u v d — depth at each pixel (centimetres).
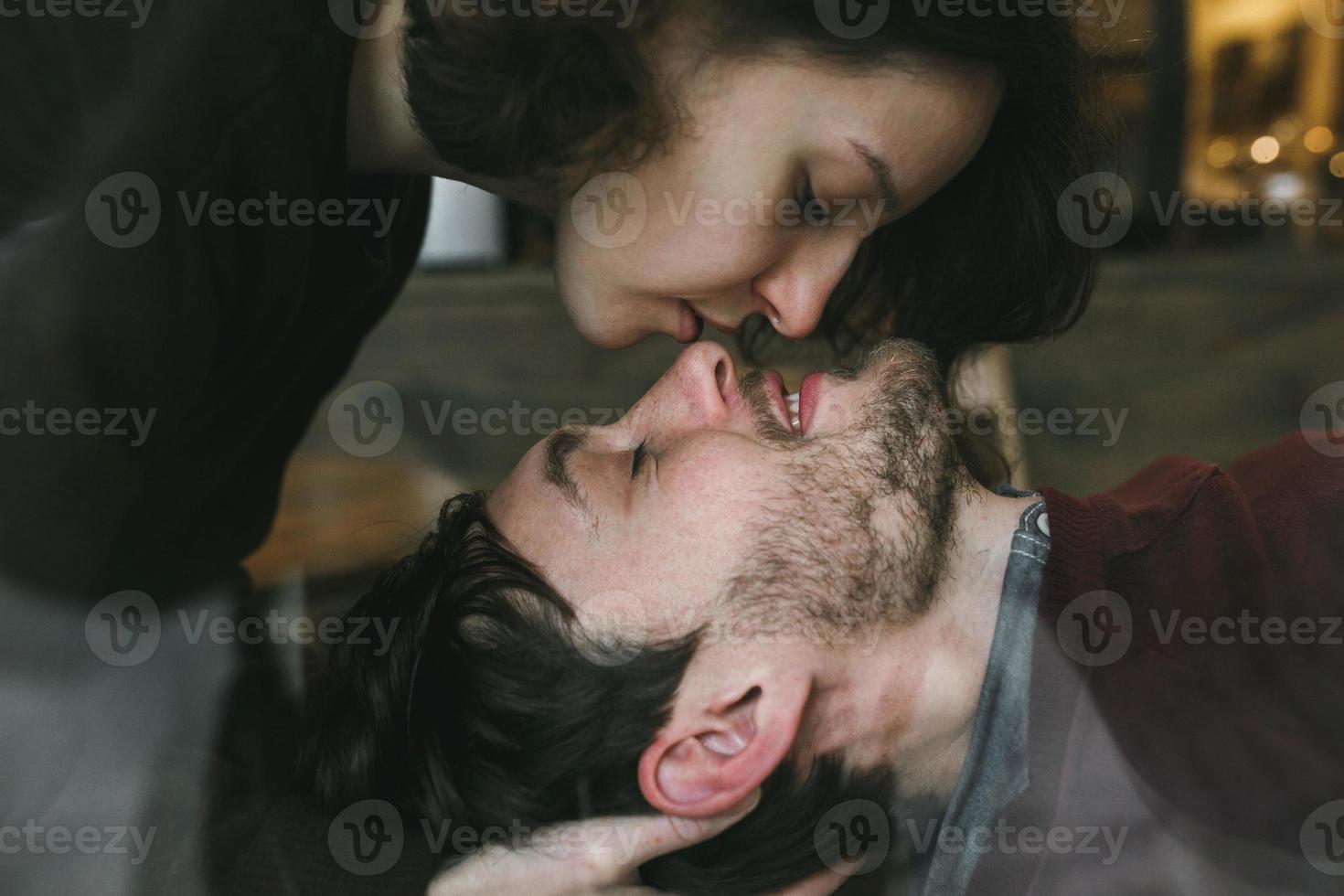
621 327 84
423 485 143
